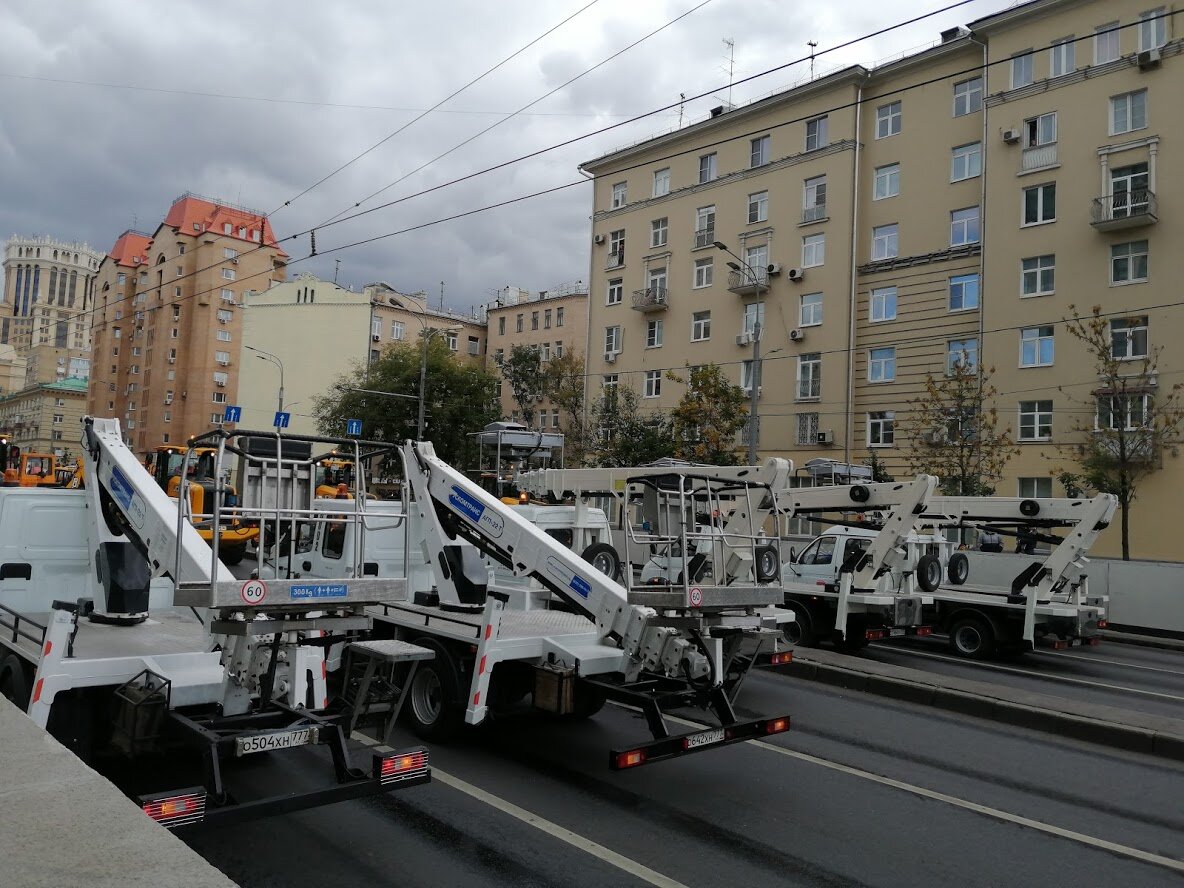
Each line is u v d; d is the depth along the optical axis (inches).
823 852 221.3
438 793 253.0
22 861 131.7
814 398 1370.6
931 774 295.9
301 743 203.3
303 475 233.0
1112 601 738.2
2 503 309.7
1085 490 1021.2
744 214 1489.9
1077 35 1128.8
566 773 277.9
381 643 252.5
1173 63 1050.1
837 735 345.4
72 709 227.8
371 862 203.5
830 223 1369.3
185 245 3070.9
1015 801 270.7
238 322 3075.8
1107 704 438.9
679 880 199.6
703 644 266.4
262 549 213.5
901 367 1288.1
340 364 2511.1
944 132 1273.4
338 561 407.5
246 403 2532.0
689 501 302.4
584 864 206.5
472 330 2849.4
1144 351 1053.2
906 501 516.1
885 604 528.4
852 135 1354.6
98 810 155.3
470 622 301.9
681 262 1583.4
